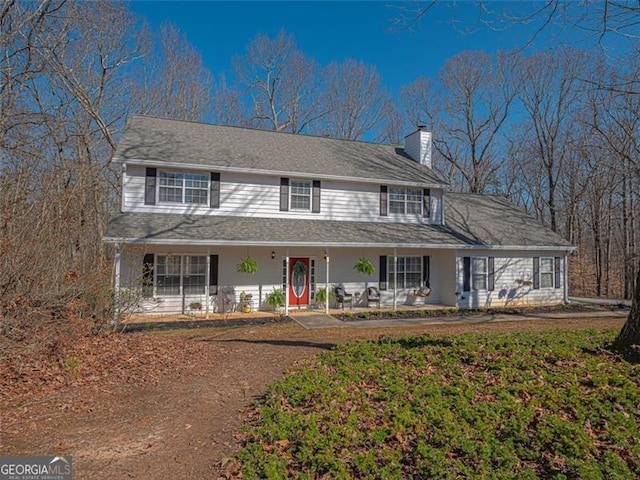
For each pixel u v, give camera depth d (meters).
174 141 15.35
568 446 3.90
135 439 4.40
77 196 10.22
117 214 13.47
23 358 7.06
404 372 6.34
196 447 4.21
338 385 5.80
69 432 4.58
